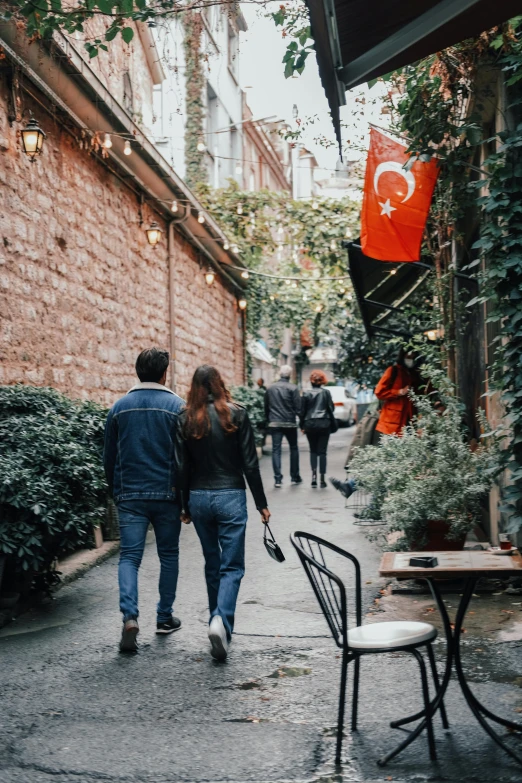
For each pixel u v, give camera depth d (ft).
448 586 21.50
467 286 31.94
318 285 68.28
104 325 35.35
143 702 14.30
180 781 11.27
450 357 30.25
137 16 20.40
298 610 20.22
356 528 31.83
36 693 14.84
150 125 54.49
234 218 59.82
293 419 47.11
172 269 47.75
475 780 11.04
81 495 20.92
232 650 17.19
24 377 26.35
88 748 12.42
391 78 24.81
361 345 65.62
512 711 13.43
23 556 19.13
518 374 20.21
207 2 20.68
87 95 30.17
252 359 82.48
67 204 30.91
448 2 11.96
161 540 18.31
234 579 16.83
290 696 14.44
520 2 11.62
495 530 25.70
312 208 59.47
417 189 25.02
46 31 20.75
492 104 23.98
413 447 22.88
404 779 11.12
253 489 17.16
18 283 26.04
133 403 18.15
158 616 18.47
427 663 15.89
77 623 19.43
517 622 18.39
